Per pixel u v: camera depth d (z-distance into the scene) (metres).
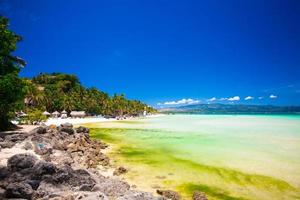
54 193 11.45
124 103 158.25
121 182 15.45
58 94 135.25
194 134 44.97
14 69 36.97
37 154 22.22
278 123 77.81
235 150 28.00
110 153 27.16
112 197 11.91
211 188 15.85
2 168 13.45
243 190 15.44
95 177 15.21
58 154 23.56
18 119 57.31
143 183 16.83
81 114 124.50
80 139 30.22
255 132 47.75
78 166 19.75
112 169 20.44
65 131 37.44
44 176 12.79
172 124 76.44
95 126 67.75
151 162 22.70
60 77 176.25
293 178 17.39
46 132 33.22
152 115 192.88
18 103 36.62
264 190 15.38
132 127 63.47
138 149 29.53
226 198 14.26
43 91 139.88
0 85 31.95
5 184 12.12
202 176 18.33
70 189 12.53
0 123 38.75
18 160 13.73
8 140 27.03
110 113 140.62
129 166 21.31
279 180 17.03
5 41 34.72
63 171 13.20
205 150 28.30
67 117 117.50
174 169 20.28
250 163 21.66
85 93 148.25
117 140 37.38
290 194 14.70
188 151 27.89
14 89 33.47
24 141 26.36
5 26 35.16
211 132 48.34
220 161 22.62
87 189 12.66
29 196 11.00
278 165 20.83
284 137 39.16
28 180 12.33
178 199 13.90
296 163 21.48
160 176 18.42
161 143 34.09
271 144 32.03
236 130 52.47
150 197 11.34
